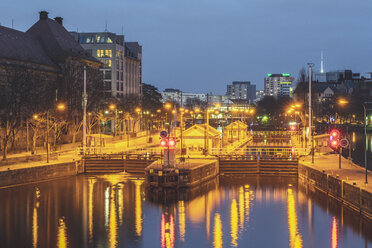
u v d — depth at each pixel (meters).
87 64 170.25
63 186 89.94
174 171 85.94
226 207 75.38
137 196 82.12
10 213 71.12
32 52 153.00
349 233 61.88
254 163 105.38
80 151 111.69
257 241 59.88
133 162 106.00
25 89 120.00
